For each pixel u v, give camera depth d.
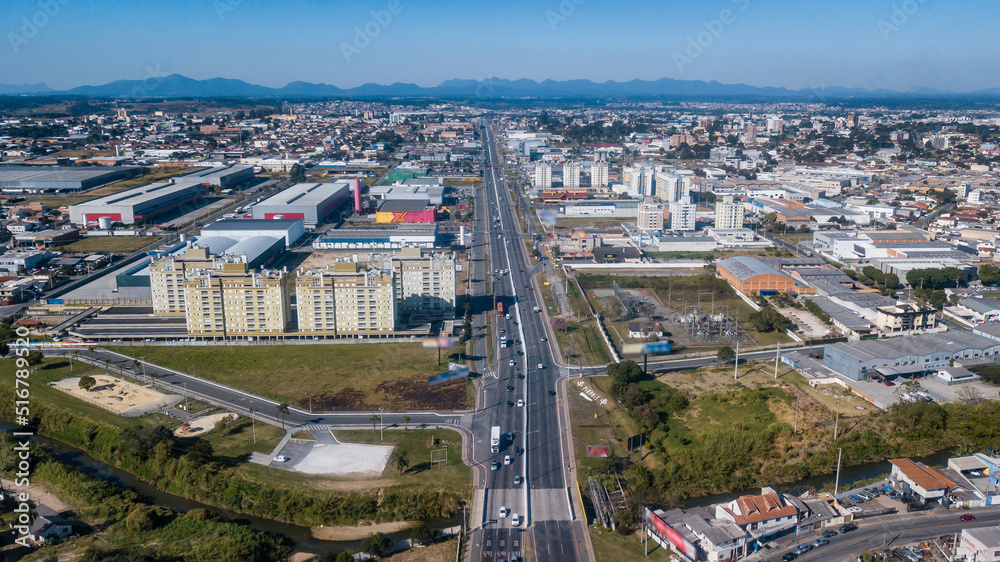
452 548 159.75
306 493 178.38
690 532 158.50
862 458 199.25
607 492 178.62
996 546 146.75
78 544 162.12
